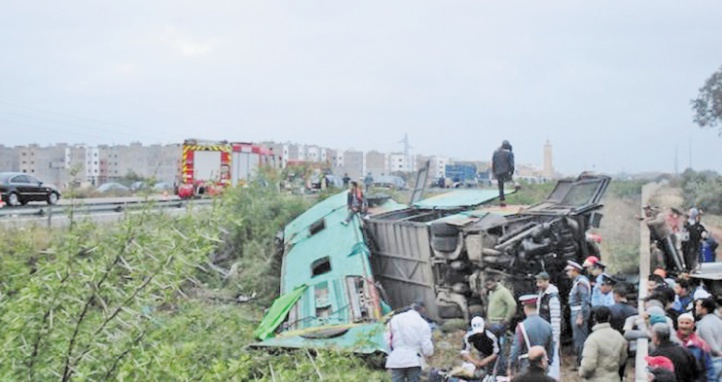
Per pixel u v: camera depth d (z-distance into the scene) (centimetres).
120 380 538
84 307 559
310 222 1736
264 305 1515
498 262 1240
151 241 591
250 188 1919
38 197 2530
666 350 690
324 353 860
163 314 755
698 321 843
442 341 1240
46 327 547
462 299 1330
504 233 1305
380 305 1280
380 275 1555
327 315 1233
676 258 1480
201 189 3184
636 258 1783
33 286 543
